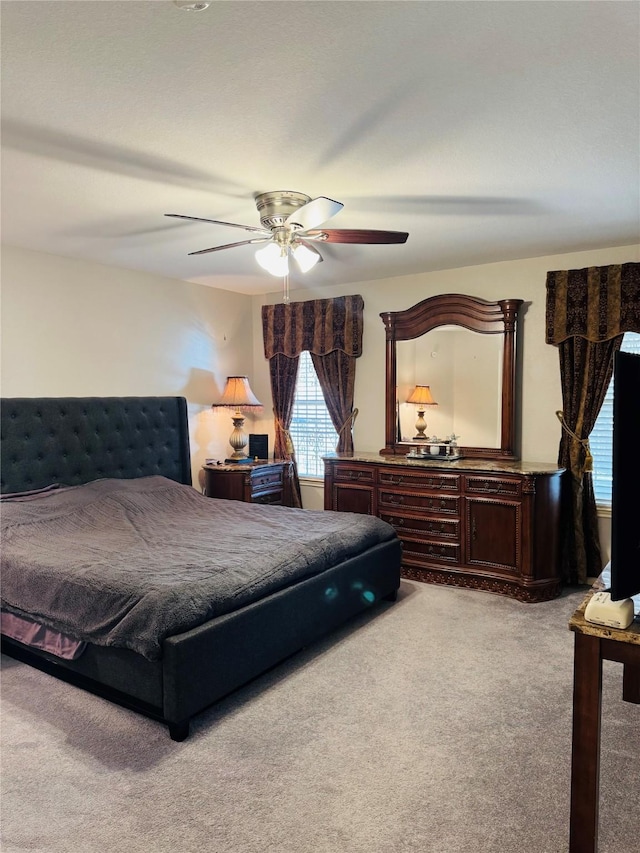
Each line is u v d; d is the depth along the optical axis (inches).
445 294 185.2
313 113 83.5
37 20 62.0
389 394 197.0
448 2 59.6
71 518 145.3
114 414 176.7
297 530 141.0
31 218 131.8
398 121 86.0
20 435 154.7
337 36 65.4
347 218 132.9
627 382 62.2
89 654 104.2
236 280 203.6
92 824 74.9
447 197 118.8
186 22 62.6
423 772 85.0
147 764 87.4
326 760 88.2
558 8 60.6
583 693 63.5
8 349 156.7
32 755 89.9
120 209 125.6
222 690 100.3
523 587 155.6
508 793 80.4
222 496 202.4
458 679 113.7
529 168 104.0
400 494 178.1
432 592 164.9
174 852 70.1
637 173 106.3
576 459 165.6
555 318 167.6
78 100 79.7
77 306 172.1
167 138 91.4
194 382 209.6
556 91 77.5
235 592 105.8
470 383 182.1
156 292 195.0
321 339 212.7
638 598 69.6
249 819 75.6
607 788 81.2
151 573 106.4
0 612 120.3
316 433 220.1
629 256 159.0
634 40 66.1
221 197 118.3
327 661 121.8
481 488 163.3
